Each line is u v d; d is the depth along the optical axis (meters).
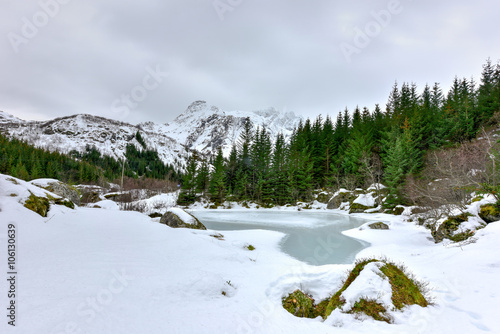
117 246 7.55
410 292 4.82
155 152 161.62
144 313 3.95
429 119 37.75
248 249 12.23
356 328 3.97
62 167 68.44
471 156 19.94
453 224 11.90
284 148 57.41
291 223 25.94
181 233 10.91
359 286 4.88
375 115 57.72
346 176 43.84
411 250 11.71
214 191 49.75
